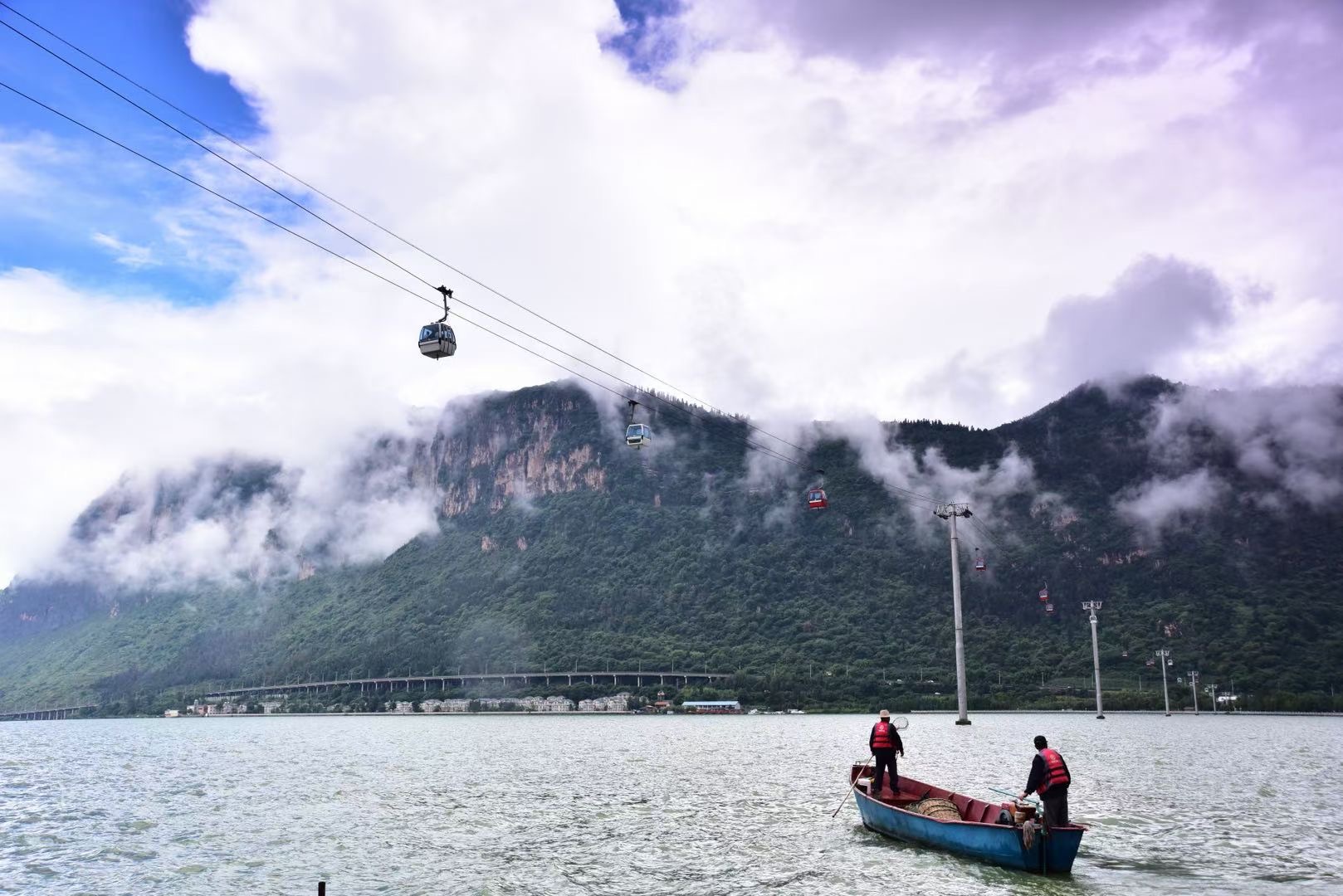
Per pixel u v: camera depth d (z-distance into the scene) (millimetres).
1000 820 36406
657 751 108375
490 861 40562
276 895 36188
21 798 70625
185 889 37844
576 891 35156
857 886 34562
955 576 135000
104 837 50844
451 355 43875
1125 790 60406
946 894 33188
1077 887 33938
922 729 150875
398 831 49031
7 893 38344
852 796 59562
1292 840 42469
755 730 168500
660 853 41219
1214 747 102688
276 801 64062
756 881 35750
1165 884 34250
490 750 117312
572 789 66500
